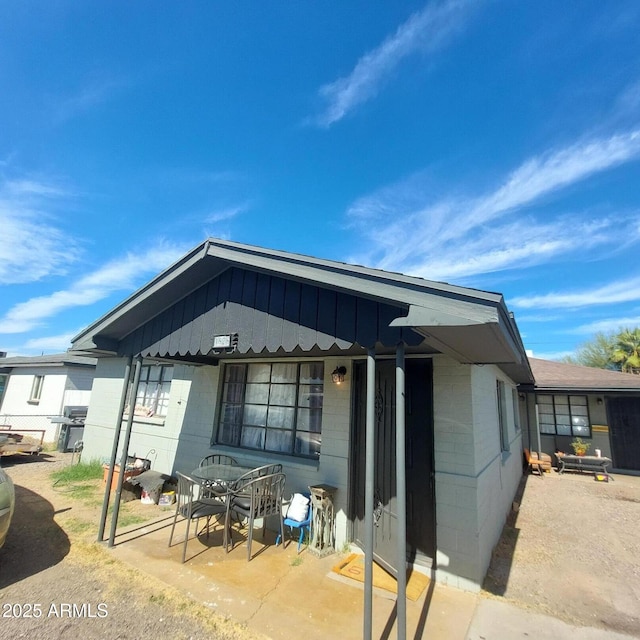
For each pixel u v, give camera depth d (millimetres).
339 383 4824
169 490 6395
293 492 4871
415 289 2457
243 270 3822
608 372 13430
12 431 13195
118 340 5047
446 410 3967
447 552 3678
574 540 5293
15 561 3807
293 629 2820
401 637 2396
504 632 2900
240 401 6043
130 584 3406
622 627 3041
